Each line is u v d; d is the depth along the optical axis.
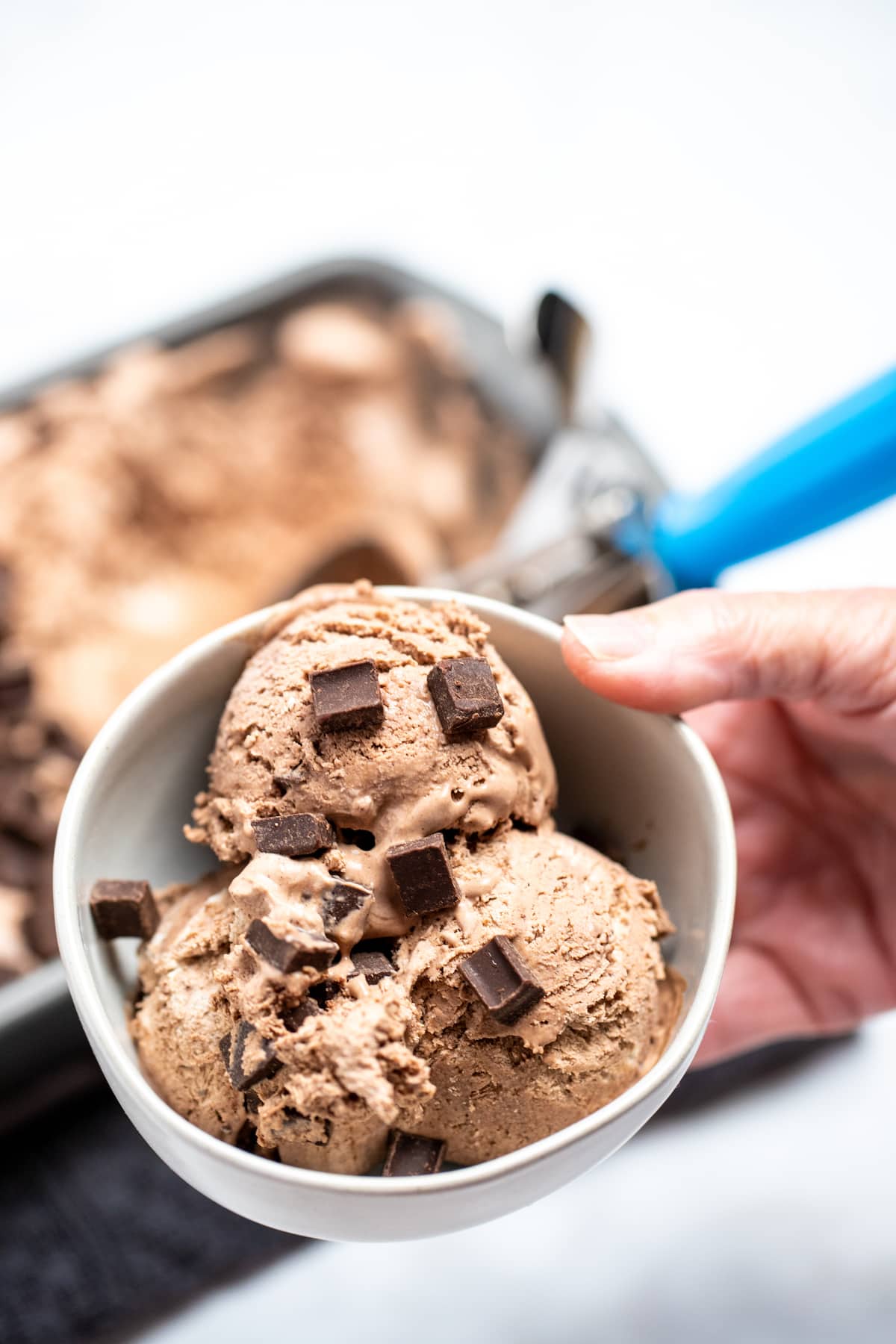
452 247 0.76
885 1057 0.51
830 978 0.46
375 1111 0.31
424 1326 0.47
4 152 0.78
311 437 0.66
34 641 0.58
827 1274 0.48
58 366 0.62
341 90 0.83
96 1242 0.46
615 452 0.57
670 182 0.79
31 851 0.51
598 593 0.49
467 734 0.34
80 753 0.54
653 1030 0.34
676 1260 0.48
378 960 0.32
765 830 0.46
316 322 0.65
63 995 0.44
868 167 0.80
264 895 0.32
